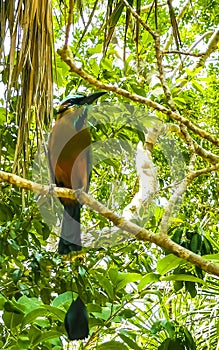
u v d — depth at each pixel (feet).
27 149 14.29
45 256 19.88
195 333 21.93
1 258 19.06
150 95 23.99
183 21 36.27
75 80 21.86
